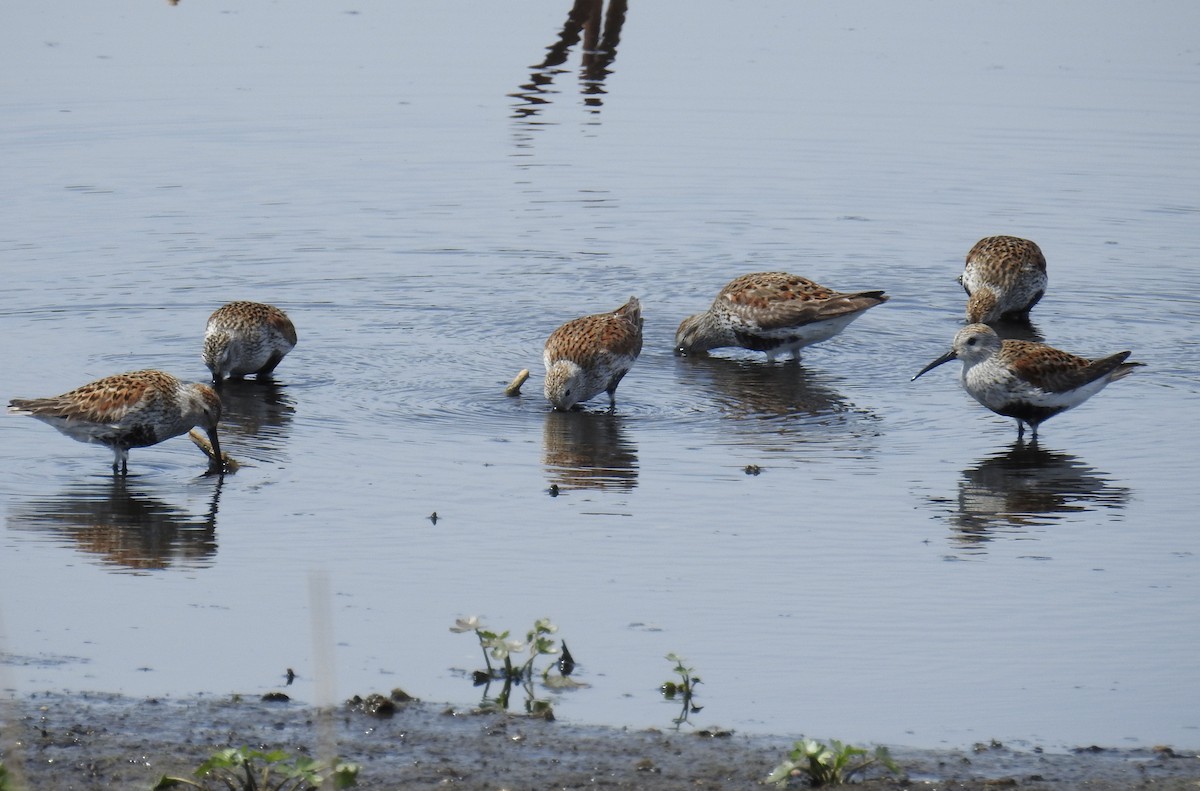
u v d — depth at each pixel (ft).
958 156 91.15
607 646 37.47
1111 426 55.62
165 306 67.77
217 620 38.60
